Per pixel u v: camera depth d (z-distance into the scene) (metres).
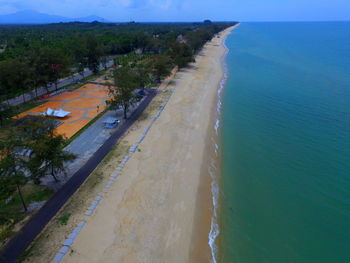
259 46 143.00
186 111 47.72
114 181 27.28
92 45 69.44
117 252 19.61
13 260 18.17
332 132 39.62
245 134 39.72
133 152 32.94
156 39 126.75
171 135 38.22
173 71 78.56
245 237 22.11
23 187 25.38
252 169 31.28
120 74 43.09
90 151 32.75
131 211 23.59
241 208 25.33
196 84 65.75
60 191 25.22
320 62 93.44
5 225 20.19
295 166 31.66
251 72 79.75
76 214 22.61
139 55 105.69
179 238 21.38
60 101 50.72
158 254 19.80
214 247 20.92
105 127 39.56
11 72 44.41
